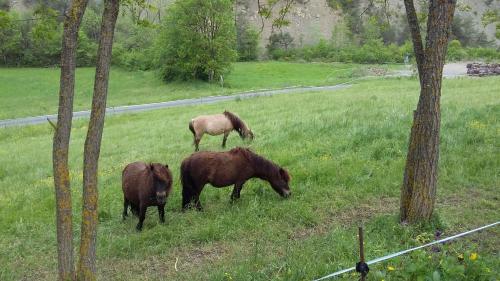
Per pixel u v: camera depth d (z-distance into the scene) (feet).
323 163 35.32
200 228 25.94
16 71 228.43
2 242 26.68
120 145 54.65
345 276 19.06
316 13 344.08
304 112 63.62
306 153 38.93
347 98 79.15
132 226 27.73
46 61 250.78
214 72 197.26
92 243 17.26
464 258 18.83
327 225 26.12
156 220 28.17
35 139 71.82
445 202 27.86
